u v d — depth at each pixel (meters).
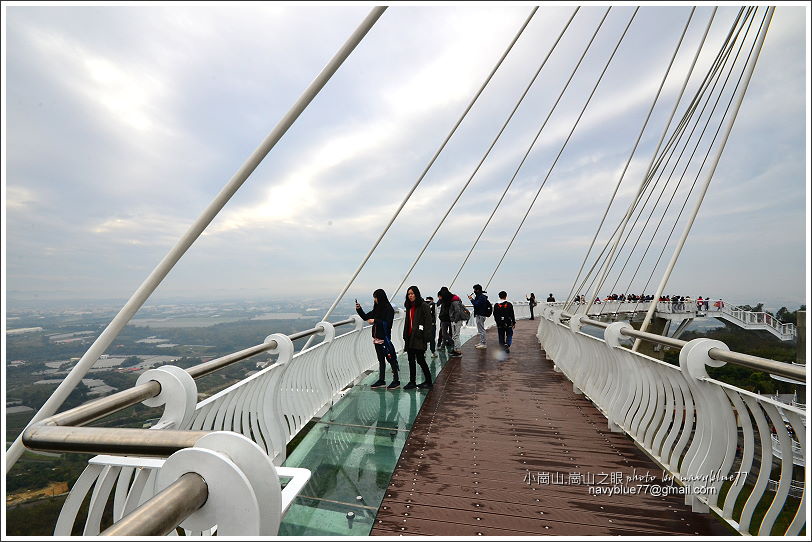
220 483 0.82
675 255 4.17
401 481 2.84
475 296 9.33
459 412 4.45
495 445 3.52
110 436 0.97
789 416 1.87
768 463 2.03
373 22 2.55
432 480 2.86
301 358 3.75
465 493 2.67
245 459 0.88
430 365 7.30
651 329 25.05
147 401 1.69
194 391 1.75
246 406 2.64
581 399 5.02
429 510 2.46
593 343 4.80
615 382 4.16
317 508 2.48
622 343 4.01
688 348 2.46
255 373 2.69
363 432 3.80
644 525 2.29
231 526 0.81
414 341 5.34
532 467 3.08
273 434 2.94
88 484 1.37
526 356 8.30
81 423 1.22
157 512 0.67
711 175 4.29
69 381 1.77
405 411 4.45
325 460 3.18
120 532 0.59
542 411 4.52
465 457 3.26
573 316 5.44
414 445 3.51
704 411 2.47
